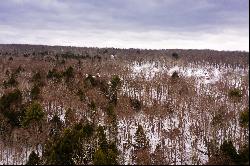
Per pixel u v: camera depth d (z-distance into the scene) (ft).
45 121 229.86
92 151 202.69
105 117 246.47
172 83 326.44
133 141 232.32
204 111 265.54
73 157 195.11
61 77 323.16
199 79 344.08
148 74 386.11
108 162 181.98
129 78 346.13
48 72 348.59
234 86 265.75
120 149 219.20
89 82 308.19
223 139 222.69
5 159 211.41
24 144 217.97
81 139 202.49
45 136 216.54
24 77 339.36
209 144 214.07
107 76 350.64
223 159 188.44
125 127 244.01
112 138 225.35
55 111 260.42
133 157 204.54
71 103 263.08
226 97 274.36
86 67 394.11
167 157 211.82
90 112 252.83
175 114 269.44
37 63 427.33
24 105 244.22
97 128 218.18
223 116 244.63
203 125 241.14
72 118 232.73
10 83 304.91
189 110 266.16
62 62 423.23
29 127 221.25
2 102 242.17
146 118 256.73
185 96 294.66
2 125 224.74
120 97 285.23
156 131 245.65
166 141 232.94
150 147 218.38
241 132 215.31
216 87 299.38
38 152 207.31
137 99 284.82
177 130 229.04
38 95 268.62
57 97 272.31
